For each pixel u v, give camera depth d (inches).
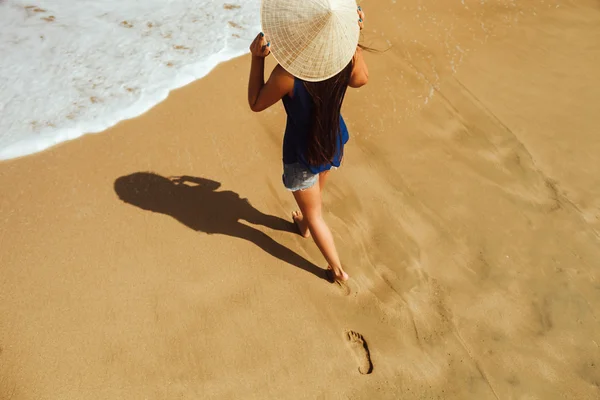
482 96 185.8
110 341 120.0
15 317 121.3
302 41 90.0
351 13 91.3
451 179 161.5
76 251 134.0
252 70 101.6
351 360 123.6
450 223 151.0
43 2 208.2
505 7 223.5
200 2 217.5
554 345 128.0
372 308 132.8
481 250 145.5
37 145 155.6
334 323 129.5
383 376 121.3
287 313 129.7
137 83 178.7
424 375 122.0
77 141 158.4
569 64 200.2
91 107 168.9
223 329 124.9
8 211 139.3
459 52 200.8
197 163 157.6
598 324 131.8
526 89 189.5
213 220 145.4
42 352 116.6
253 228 145.7
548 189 160.2
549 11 223.9
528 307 134.5
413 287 137.3
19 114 163.9
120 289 128.6
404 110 179.3
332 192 156.0
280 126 170.6
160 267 133.9
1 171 147.9
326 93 97.0
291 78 95.2
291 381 118.7
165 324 124.1
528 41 208.7
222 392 115.6
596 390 121.3
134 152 157.6
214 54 192.7
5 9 202.1
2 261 130.0
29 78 175.9
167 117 168.7
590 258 144.8
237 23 208.8
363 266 140.7
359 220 150.4
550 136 174.6
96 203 144.1
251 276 135.6
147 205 145.7
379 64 192.7
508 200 156.9
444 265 142.0
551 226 151.4
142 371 116.5
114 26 200.8
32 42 189.3
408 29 207.9
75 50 188.4
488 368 123.7
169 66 186.5
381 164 164.1
